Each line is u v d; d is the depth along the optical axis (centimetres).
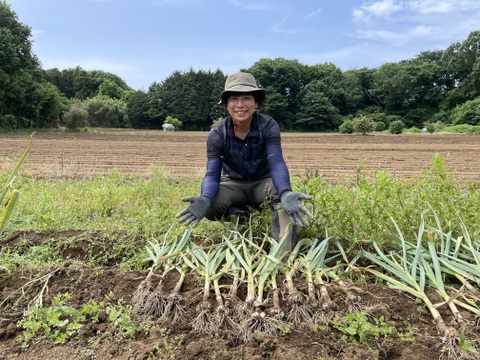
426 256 303
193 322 236
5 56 3259
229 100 349
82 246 377
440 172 406
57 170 882
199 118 5741
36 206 503
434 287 272
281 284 272
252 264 295
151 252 328
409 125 6275
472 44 6488
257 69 6088
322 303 242
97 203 522
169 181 795
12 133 2825
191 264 296
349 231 361
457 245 311
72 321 244
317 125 5756
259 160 381
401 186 422
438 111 6331
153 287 267
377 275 283
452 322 227
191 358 207
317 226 362
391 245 349
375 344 210
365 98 7100
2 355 216
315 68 7119
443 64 7075
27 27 3672
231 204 403
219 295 250
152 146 1886
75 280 295
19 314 252
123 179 801
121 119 5716
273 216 366
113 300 268
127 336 228
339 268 300
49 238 392
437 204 375
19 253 375
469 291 263
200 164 1195
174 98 5759
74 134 2883
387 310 240
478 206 388
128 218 474
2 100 3177
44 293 278
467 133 3494
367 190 385
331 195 381
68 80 8706
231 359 205
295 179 658
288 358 199
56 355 215
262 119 367
